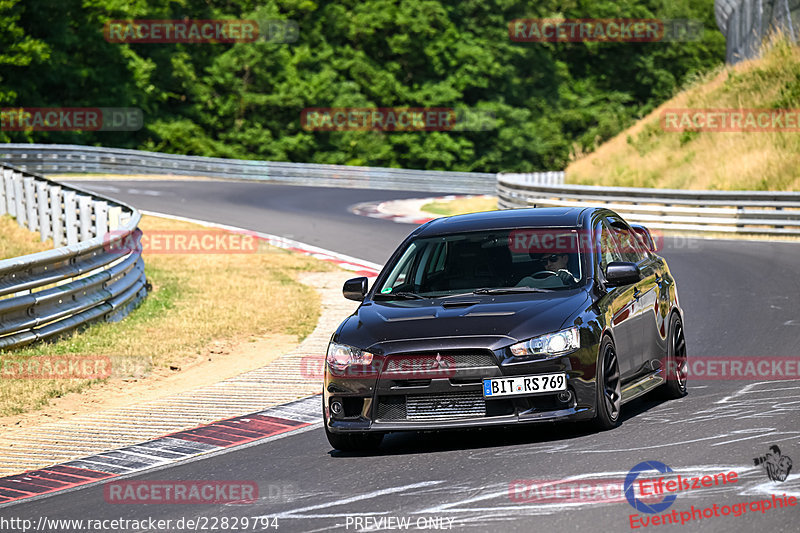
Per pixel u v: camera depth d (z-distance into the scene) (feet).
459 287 98.53
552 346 86.94
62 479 92.79
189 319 181.78
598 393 88.99
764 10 486.79
